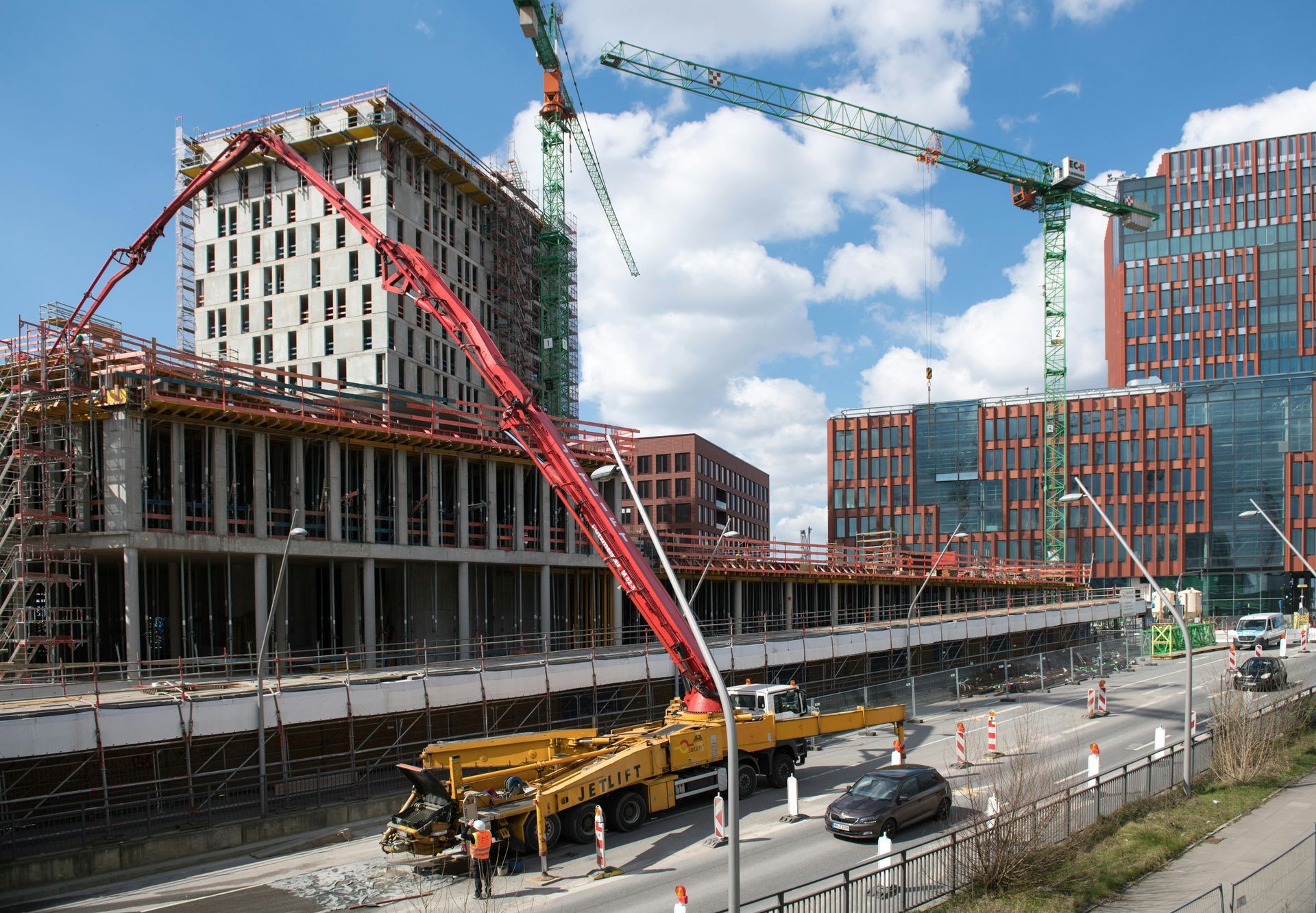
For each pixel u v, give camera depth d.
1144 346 131.12
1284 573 105.50
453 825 21.17
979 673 47.16
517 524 51.00
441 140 79.88
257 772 30.30
